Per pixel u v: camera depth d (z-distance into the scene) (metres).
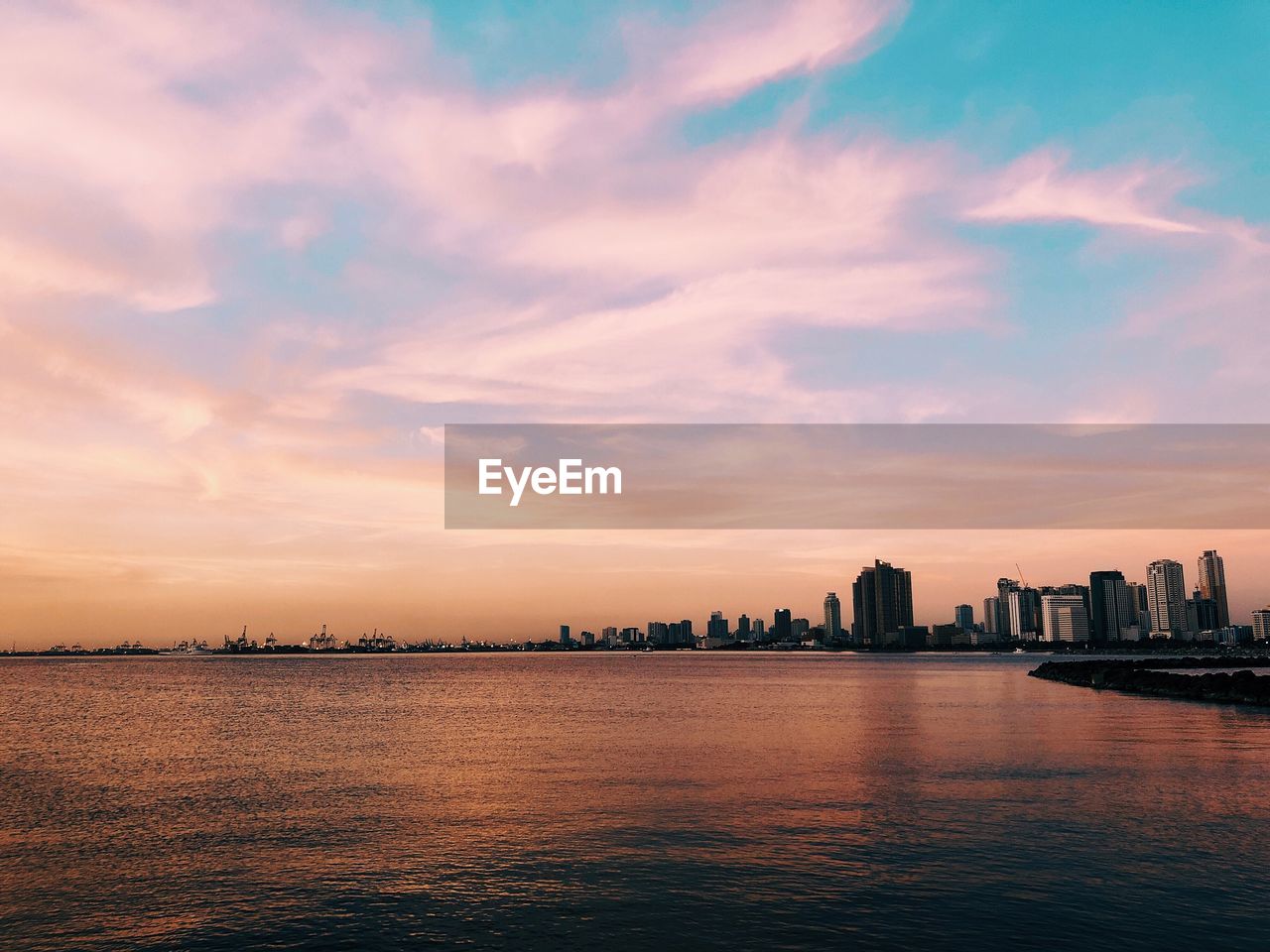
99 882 23.91
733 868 24.09
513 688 134.75
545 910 20.89
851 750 48.72
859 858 24.95
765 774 40.03
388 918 20.55
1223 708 78.75
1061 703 87.38
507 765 44.97
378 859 25.81
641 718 73.69
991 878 22.97
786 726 64.19
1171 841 26.52
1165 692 101.31
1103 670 128.62
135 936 19.73
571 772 41.88
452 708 89.75
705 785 36.97
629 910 20.78
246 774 43.59
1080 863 24.25
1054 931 19.12
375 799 35.47
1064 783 36.38
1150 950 18.08
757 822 29.61
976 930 19.22
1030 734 56.38
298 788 38.66
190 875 24.47
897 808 31.59
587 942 18.86
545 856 25.70
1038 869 23.70
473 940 19.11
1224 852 25.25
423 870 24.53
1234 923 19.55
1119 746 49.16
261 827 30.48
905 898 21.34
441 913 20.83
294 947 18.92
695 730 62.09
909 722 66.44
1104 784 36.06
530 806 33.12
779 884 22.64
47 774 44.12
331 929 19.92
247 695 119.81
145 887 23.39
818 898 21.44
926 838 27.11
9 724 74.81
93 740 61.19
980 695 104.00
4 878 24.41
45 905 21.95
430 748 53.50
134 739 61.59
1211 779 37.16
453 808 33.16
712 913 20.48
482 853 26.19
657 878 23.28
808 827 28.75
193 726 71.69
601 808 32.44
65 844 28.33
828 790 35.34
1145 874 23.19
